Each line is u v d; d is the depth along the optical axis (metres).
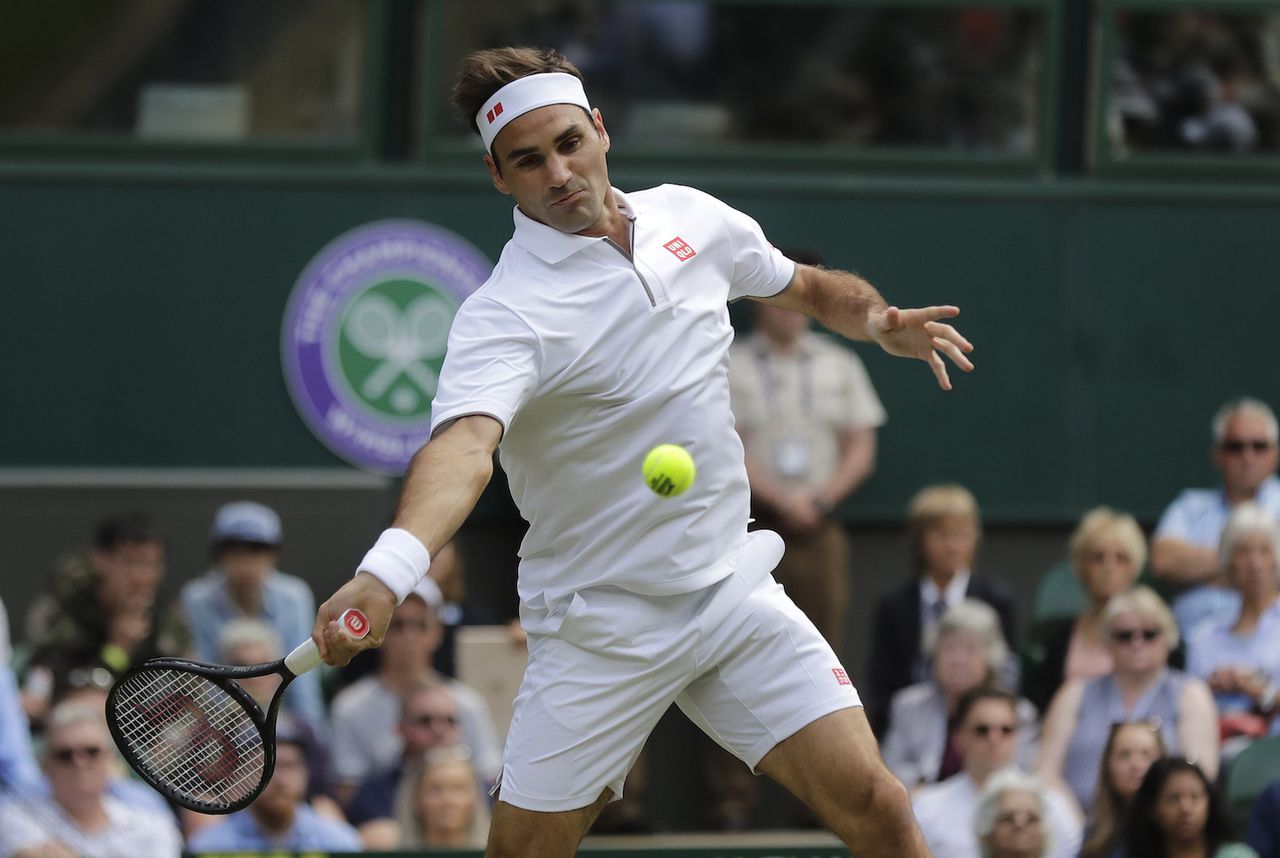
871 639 26.14
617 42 28.77
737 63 29.02
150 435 28.56
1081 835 21.31
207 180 28.61
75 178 28.53
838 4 29.02
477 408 11.52
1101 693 23.48
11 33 28.47
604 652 12.52
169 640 24.86
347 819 22.53
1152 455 29.75
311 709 23.97
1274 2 29.72
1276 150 30.11
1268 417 26.55
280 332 28.64
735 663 12.73
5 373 28.47
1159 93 29.80
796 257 14.23
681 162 28.98
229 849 21.16
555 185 11.87
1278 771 22.58
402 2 28.66
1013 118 29.62
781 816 26.53
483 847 21.19
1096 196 29.62
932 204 29.44
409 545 10.76
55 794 20.67
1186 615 26.05
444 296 28.81
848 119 29.31
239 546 25.05
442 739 23.25
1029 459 29.48
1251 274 29.95
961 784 22.16
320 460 28.69
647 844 23.41
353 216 28.75
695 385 12.27
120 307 28.61
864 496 28.89
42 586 26.55
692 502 12.34
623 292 12.04
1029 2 29.28
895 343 13.10
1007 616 25.28
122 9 28.62
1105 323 29.72
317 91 28.88
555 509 12.48
